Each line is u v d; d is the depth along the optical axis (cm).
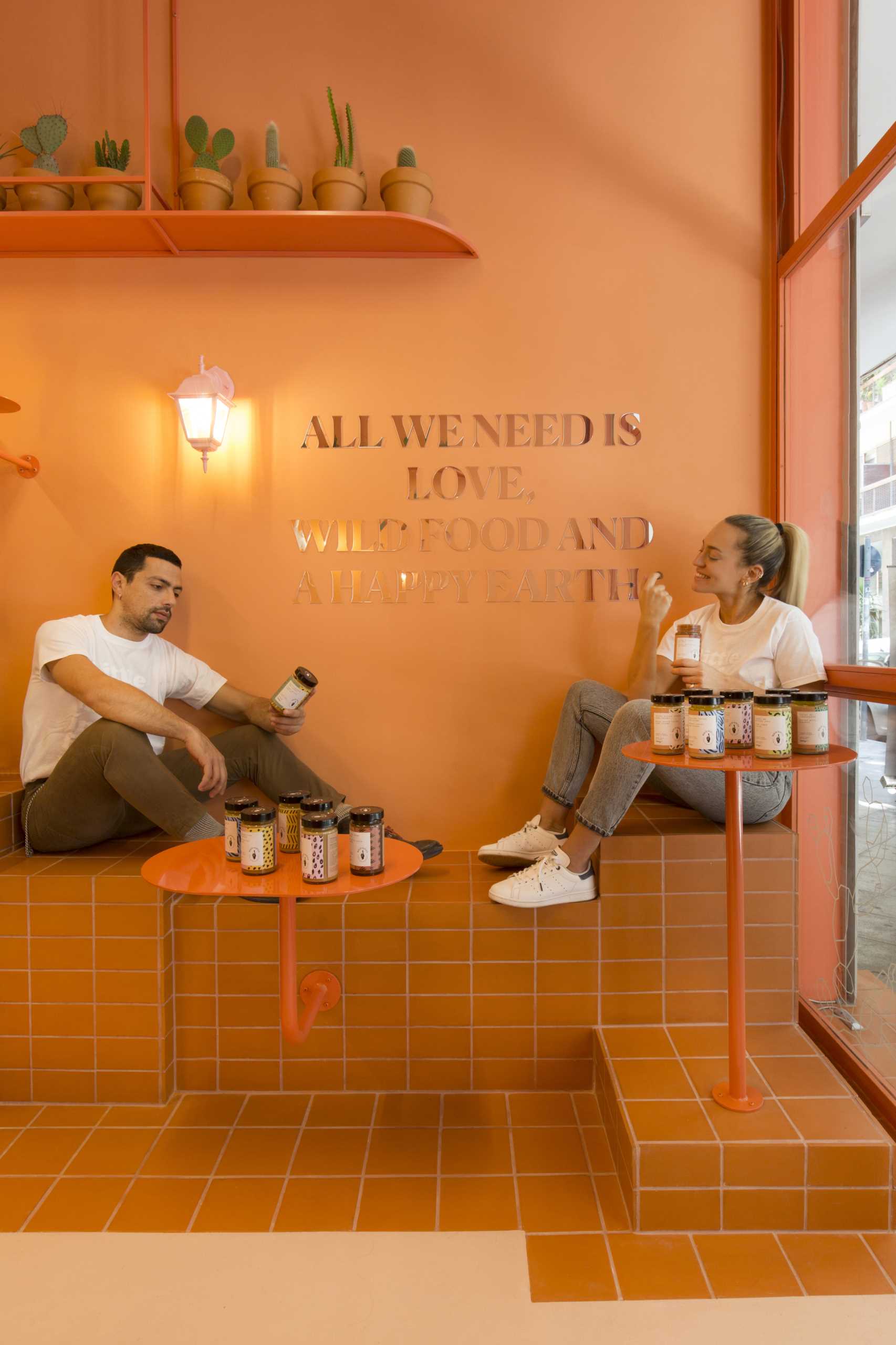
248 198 256
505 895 206
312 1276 151
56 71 259
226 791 264
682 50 258
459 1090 214
